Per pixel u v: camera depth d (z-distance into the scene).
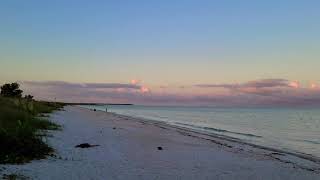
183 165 17.80
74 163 16.23
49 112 56.41
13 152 15.95
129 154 20.00
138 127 41.06
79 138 25.17
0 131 17.00
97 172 14.85
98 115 69.06
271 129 53.19
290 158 23.11
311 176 17.06
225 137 36.16
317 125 67.12
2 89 72.06
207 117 95.31
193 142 28.19
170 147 24.19
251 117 103.00
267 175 16.69
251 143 31.70
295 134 45.25
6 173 13.24
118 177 14.32
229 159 20.55
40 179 13.05
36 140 18.44
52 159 16.56
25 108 41.31
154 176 14.95
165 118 80.88
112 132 31.91
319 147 31.69
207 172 16.45
